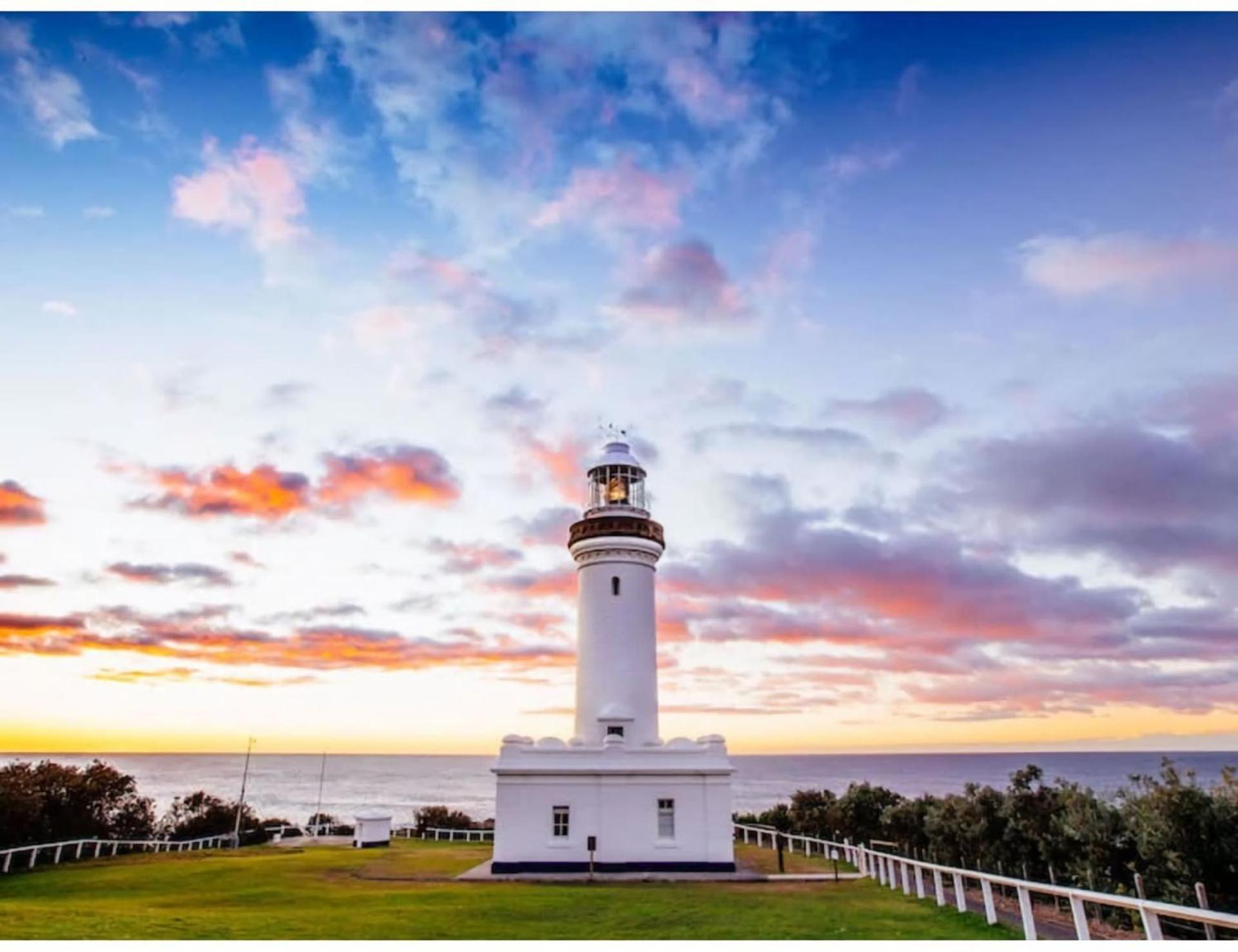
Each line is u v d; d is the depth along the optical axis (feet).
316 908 65.00
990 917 58.03
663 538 115.44
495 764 96.53
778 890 79.10
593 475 123.95
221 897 73.87
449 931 54.44
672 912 63.87
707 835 95.30
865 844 129.29
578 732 108.58
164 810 341.41
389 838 145.07
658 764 97.55
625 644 109.29
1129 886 72.02
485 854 122.01
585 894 75.46
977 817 99.30
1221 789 71.00
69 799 135.03
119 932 49.83
